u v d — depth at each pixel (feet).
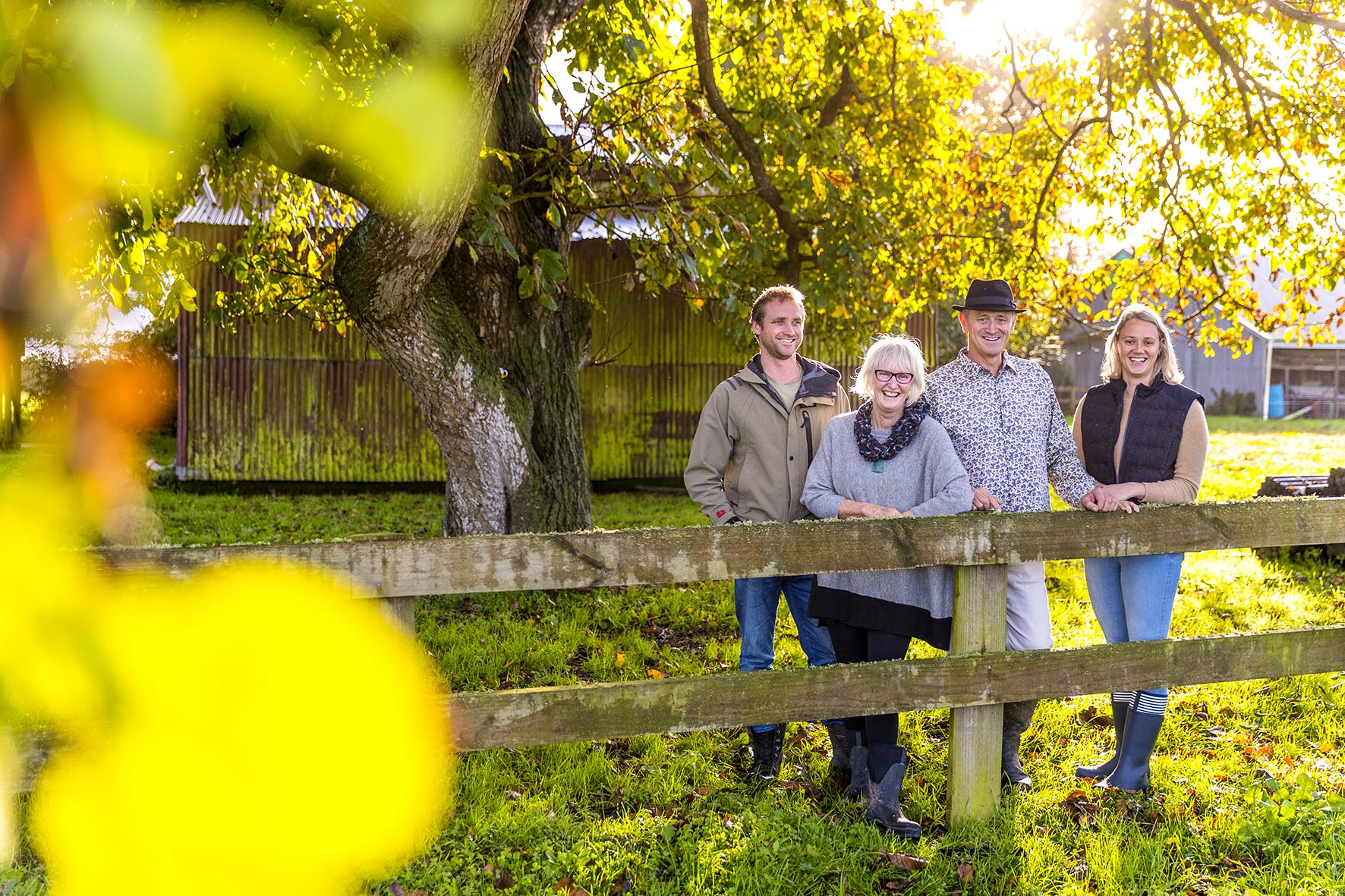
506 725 9.93
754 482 13.05
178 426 40.98
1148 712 12.03
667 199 21.94
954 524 11.00
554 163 21.08
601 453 43.60
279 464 41.75
